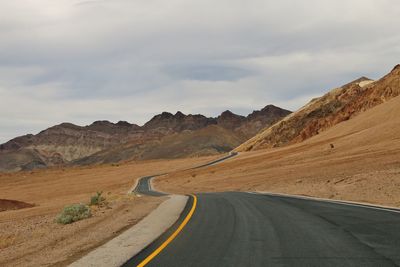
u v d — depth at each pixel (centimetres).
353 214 1680
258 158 12125
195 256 1016
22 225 2475
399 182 2598
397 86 16412
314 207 2019
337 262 905
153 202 2842
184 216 1858
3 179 16825
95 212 2325
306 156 8844
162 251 1093
